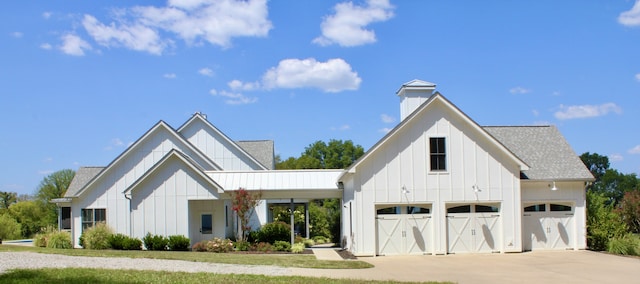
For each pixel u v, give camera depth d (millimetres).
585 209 25547
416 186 23672
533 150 26719
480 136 24188
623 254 23391
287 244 25703
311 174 28984
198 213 28438
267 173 28891
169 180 26062
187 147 30891
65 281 12945
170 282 13430
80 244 26344
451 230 23984
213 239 26422
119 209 29328
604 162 85188
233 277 14742
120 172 29828
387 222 23688
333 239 33469
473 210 24188
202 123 35594
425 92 26500
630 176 81250
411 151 23797
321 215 38250
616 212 26297
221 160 35375
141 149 30516
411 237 23703
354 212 23453
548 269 18906
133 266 16734
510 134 27906
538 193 25266
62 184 59062
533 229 25188
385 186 23547
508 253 23922
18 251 20547
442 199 23781
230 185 27578
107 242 25125
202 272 15641
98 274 14320
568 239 25375
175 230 25859
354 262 20062
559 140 27609
